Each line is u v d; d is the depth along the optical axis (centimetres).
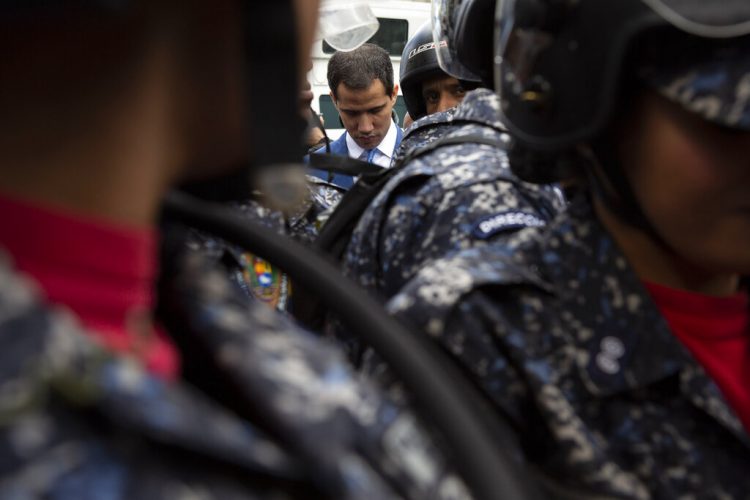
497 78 91
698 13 72
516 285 85
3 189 40
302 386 47
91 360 37
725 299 86
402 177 130
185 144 45
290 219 164
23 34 38
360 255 130
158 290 52
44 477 34
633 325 83
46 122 39
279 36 45
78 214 41
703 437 81
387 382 85
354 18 196
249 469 39
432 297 85
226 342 49
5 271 36
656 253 86
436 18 147
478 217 123
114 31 39
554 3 79
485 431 55
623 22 75
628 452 81
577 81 80
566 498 80
